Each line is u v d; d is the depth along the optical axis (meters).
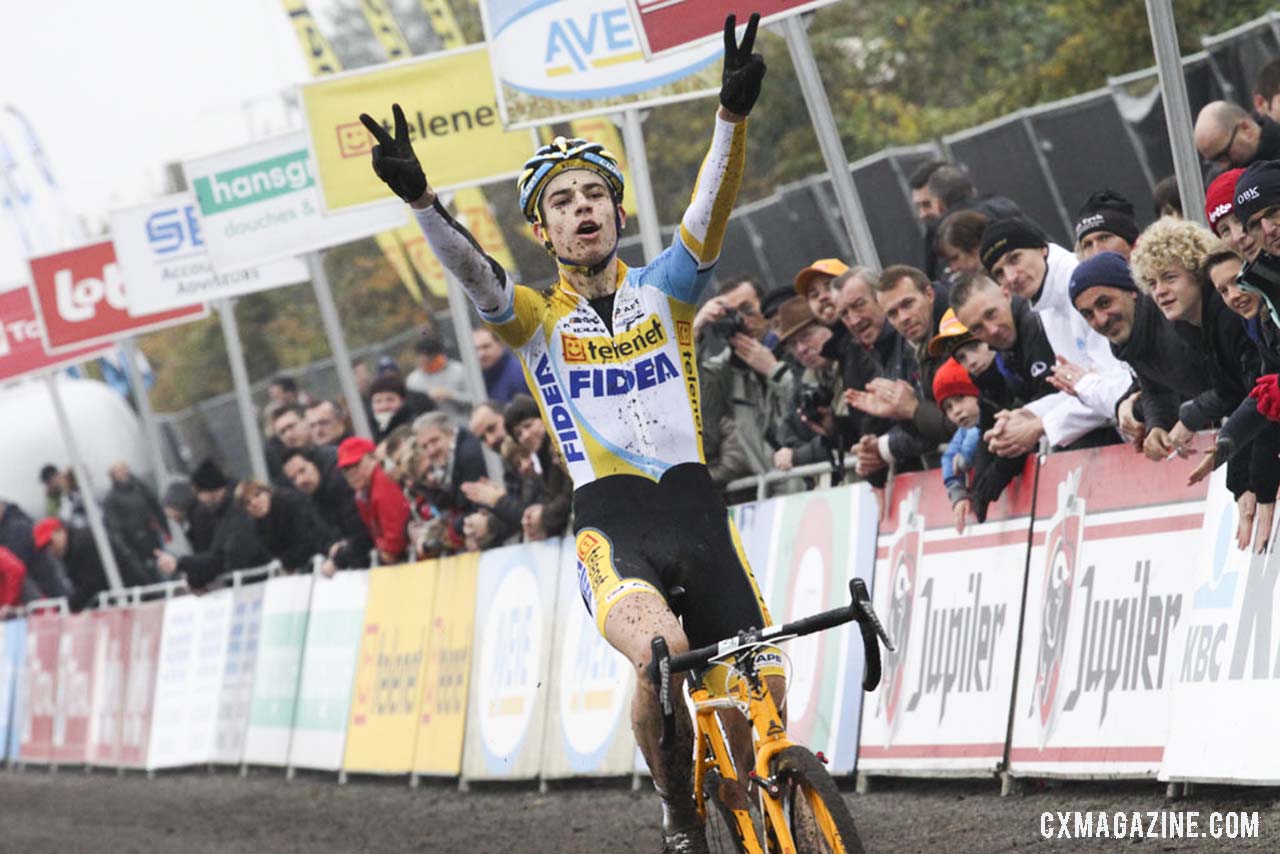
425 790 28.80
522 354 13.65
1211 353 15.98
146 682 40.72
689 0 21.97
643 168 24.00
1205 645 16.12
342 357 35.06
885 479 21.02
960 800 18.92
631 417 13.23
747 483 23.58
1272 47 25.31
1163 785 17.02
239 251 32.84
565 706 25.66
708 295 37.06
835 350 22.03
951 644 19.61
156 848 25.38
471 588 28.69
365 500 31.25
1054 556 18.36
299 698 34.16
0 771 47.00
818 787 10.94
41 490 59.97
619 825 21.33
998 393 19.48
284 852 23.48
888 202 32.78
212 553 38.09
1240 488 15.62
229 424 57.72
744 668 11.93
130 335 42.19
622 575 12.67
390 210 32.41
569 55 22.72
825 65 52.44
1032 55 45.12
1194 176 17.97
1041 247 18.89
